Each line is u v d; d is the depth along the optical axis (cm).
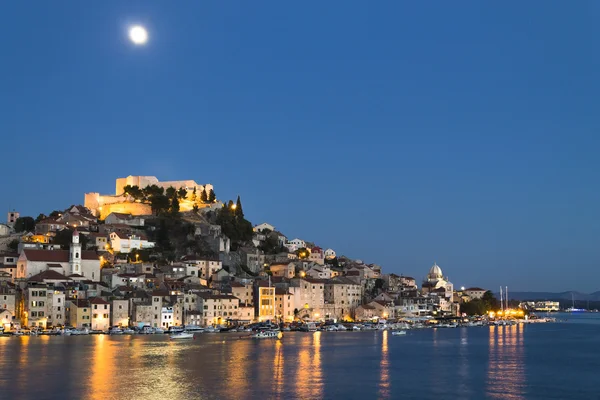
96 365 18488
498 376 17512
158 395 14225
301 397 14175
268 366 18650
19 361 19225
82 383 15512
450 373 17962
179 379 16175
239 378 16425
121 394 14300
